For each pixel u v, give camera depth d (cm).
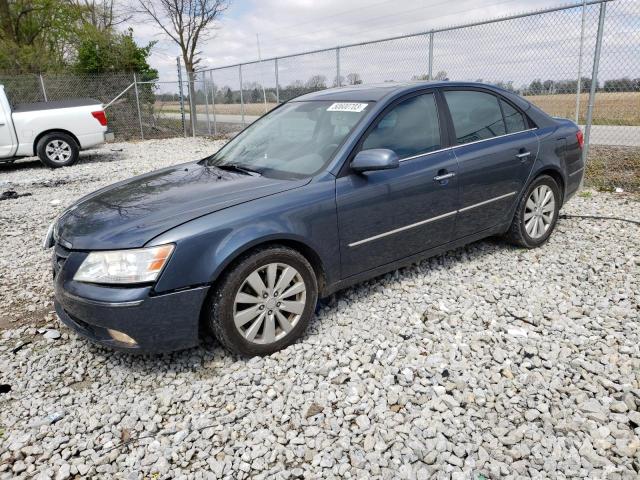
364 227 340
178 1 2205
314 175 328
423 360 300
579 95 734
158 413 265
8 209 724
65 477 225
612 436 236
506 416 253
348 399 267
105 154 1327
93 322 277
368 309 362
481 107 421
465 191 394
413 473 220
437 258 449
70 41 2220
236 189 318
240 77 1495
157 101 1800
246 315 295
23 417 267
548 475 216
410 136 368
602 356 296
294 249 319
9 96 1606
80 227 299
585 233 510
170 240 270
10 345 343
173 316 276
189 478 221
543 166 449
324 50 1105
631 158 863
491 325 335
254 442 241
